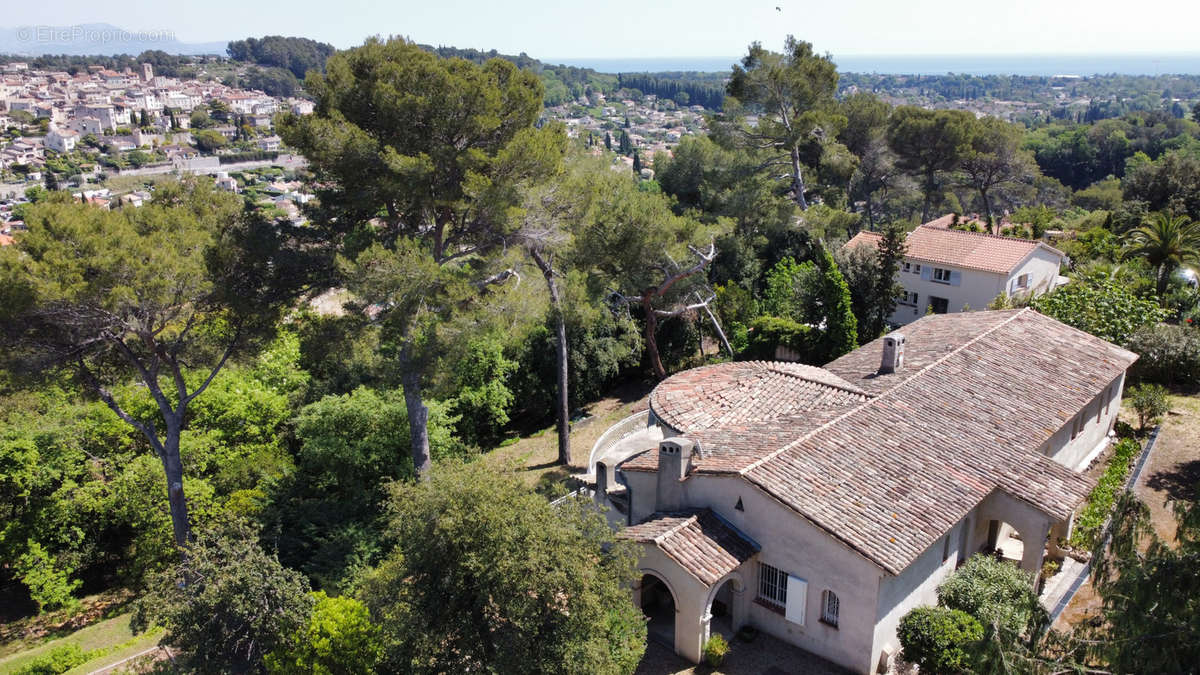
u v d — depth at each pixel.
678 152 68.00
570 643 16.66
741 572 21.08
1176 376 36.41
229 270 26.86
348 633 18.45
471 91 27.84
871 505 20.05
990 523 23.91
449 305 29.02
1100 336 36.97
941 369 27.47
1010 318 32.59
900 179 72.38
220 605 18.88
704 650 20.27
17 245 22.91
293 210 92.56
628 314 45.34
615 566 18.22
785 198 58.34
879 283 42.41
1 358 23.64
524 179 30.23
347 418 32.28
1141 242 47.53
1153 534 13.44
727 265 53.78
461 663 16.92
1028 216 73.88
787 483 20.38
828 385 26.05
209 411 34.28
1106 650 12.73
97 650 24.95
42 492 30.62
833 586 19.53
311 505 30.12
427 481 18.27
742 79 55.19
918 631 18.50
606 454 31.94
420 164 26.92
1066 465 28.22
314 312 30.28
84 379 26.25
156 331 25.62
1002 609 18.44
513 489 17.75
